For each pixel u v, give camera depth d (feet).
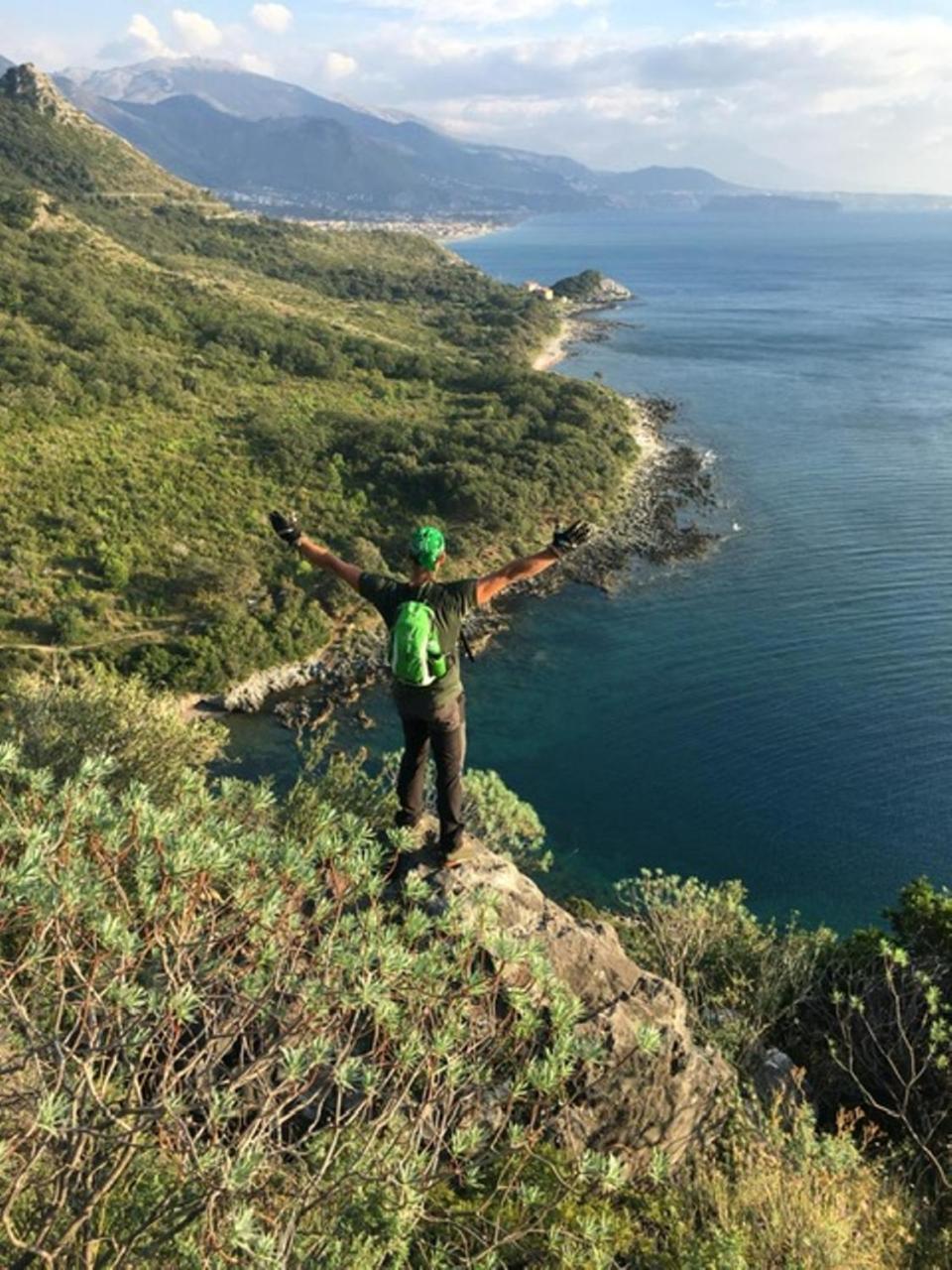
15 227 396.16
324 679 180.14
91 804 15.38
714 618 207.21
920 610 206.59
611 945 25.43
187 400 289.12
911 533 245.04
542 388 343.26
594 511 258.37
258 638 180.55
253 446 258.78
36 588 179.93
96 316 327.67
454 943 18.12
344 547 213.46
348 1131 14.38
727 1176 22.26
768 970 41.42
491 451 273.75
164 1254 12.79
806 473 291.79
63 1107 12.04
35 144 629.10
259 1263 11.62
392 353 377.09
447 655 20.62
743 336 556.10
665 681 184.85
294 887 16.12
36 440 237.45
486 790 69.31
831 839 142.72
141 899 14.71
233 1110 13.01
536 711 176.24
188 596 189.06
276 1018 14.67
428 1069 14.62
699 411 365.61
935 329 574.97
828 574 224.94
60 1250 11.56
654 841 142.82
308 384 333.62
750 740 166.40
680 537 245.86
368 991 13.91
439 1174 14.69
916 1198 24.52
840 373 434.30
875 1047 33.55
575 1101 21.12
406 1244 14.05
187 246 570.46
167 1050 13.55
